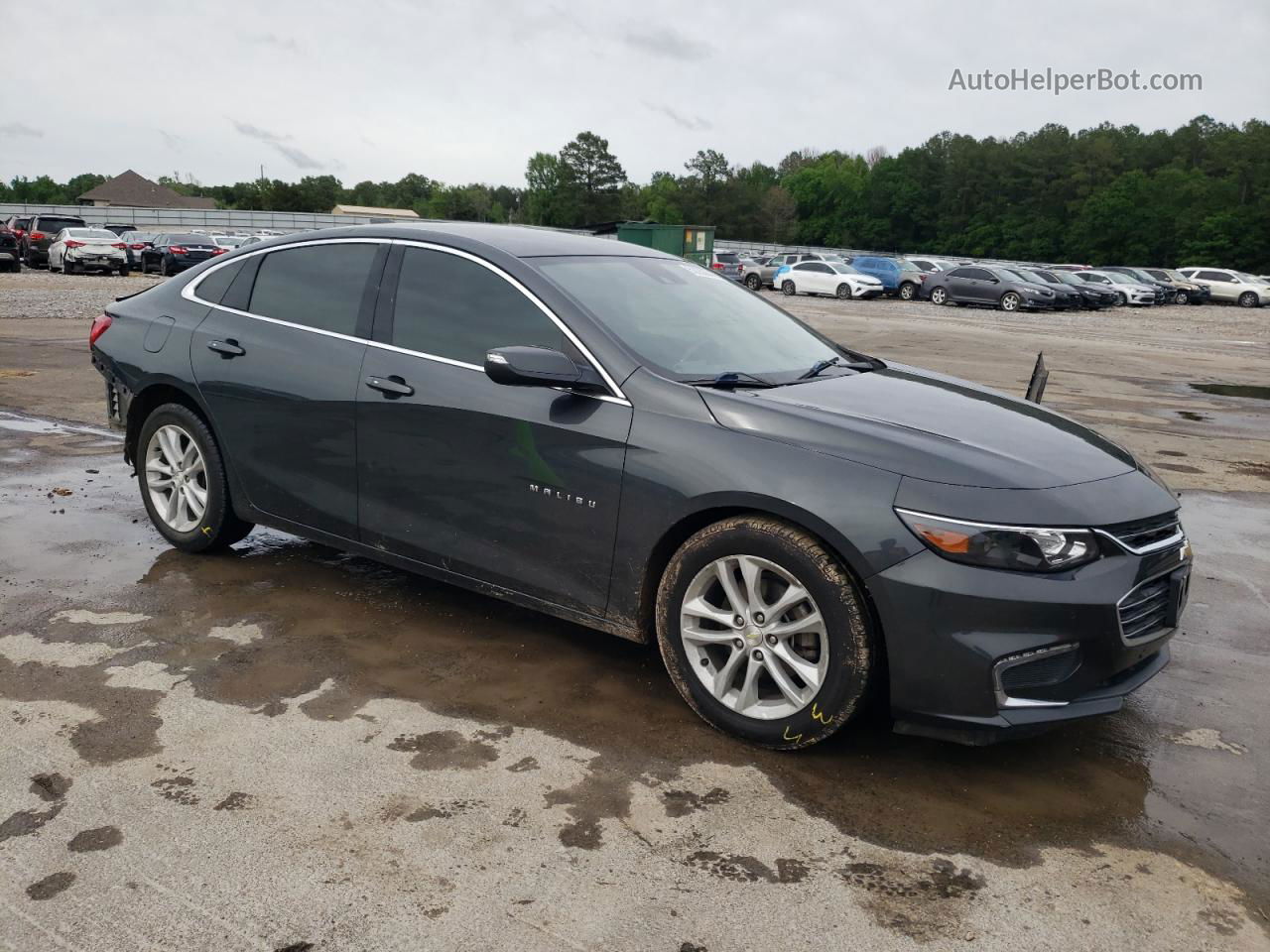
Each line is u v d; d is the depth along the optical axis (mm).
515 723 3260
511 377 3227
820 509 2922
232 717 3217
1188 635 4277
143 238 33969
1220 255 87500
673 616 3244
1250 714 3553
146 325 4727
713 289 4297
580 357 3447
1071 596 2799
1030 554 2807
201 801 2740
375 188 169125
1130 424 9859
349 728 3178
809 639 3072
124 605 4117
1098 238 96062
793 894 2439
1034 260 101938
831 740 3232
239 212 71688
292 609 4148
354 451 3951
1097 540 2887
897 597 2834
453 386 3658
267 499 4324
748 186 124062
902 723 2953
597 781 2924
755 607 3090
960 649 2799
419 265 3936
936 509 2836
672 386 3299
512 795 2830
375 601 4277
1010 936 2320
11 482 5973
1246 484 7254
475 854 2551
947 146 114562
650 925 2307
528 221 129500
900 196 112875
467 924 2289
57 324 15422
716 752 3125
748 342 3881
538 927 2287
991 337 21078
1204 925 2393
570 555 3449
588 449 3340
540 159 128500
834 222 117688
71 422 7836
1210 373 15453
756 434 3115
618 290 3803
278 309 4305
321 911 2314
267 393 4191
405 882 2430
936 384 3965
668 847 2613
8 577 4379
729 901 2402
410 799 2787
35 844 2529
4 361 11062
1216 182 90375
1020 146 108750
